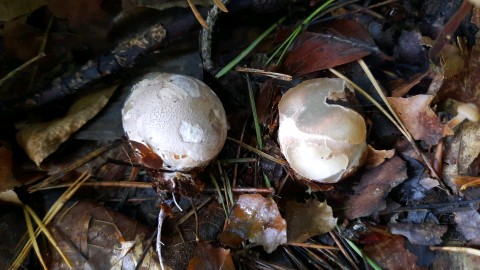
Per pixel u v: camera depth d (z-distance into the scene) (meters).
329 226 0.22
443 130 0.22
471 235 0.22
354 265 0.23
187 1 0.23
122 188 0.24
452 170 0.23
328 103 0.21
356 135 0.21
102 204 0.23
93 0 0.23
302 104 0.21
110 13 0.24
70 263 0.22
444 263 0.23
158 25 0.23
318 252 0.23
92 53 0.25
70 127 0.23
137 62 0.24
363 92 0.23
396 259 0.23
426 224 0.23
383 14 0.25
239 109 0.25
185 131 0.21
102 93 0.24
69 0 0.23
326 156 0.21
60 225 0.23
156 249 0.22
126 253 0.22
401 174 0.23
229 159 0.24
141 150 0.21
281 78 0.24
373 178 0.23
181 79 0.22
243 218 0.23
